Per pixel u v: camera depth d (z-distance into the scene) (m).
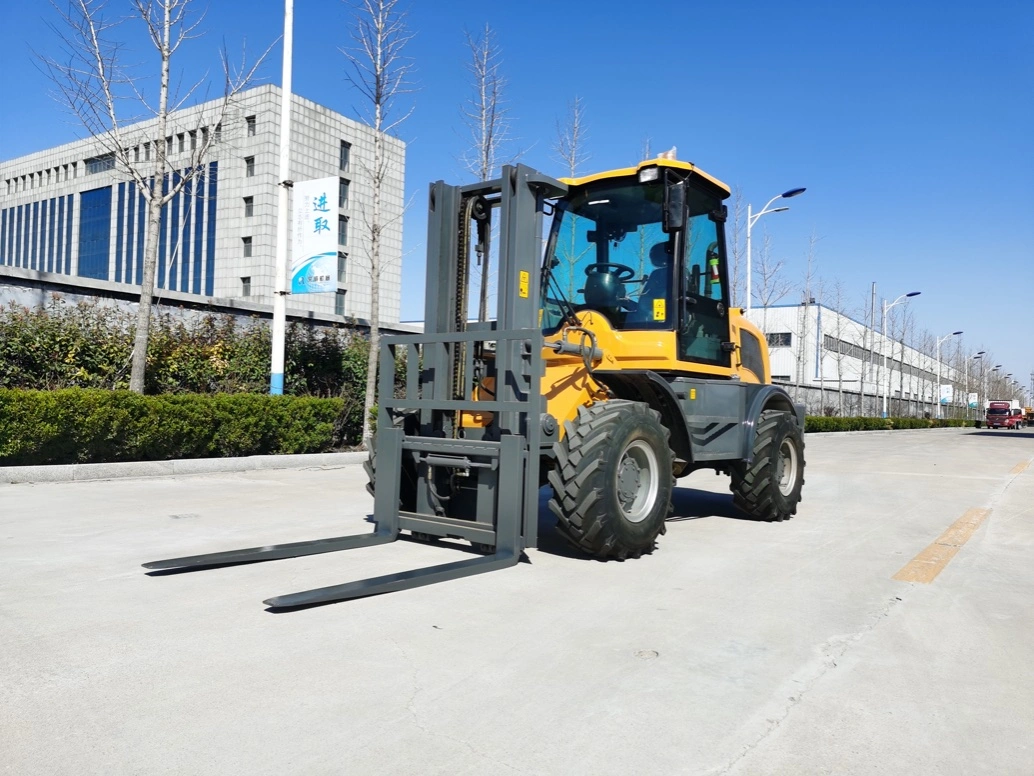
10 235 48.62
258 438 11.52
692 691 3.20
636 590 4.75
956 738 2.86
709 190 6.81
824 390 40.31
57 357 10.63
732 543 6.45
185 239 45.59
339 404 12.91
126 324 11.70
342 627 3.86
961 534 7.12
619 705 3.04
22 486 8.60
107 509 7.35
